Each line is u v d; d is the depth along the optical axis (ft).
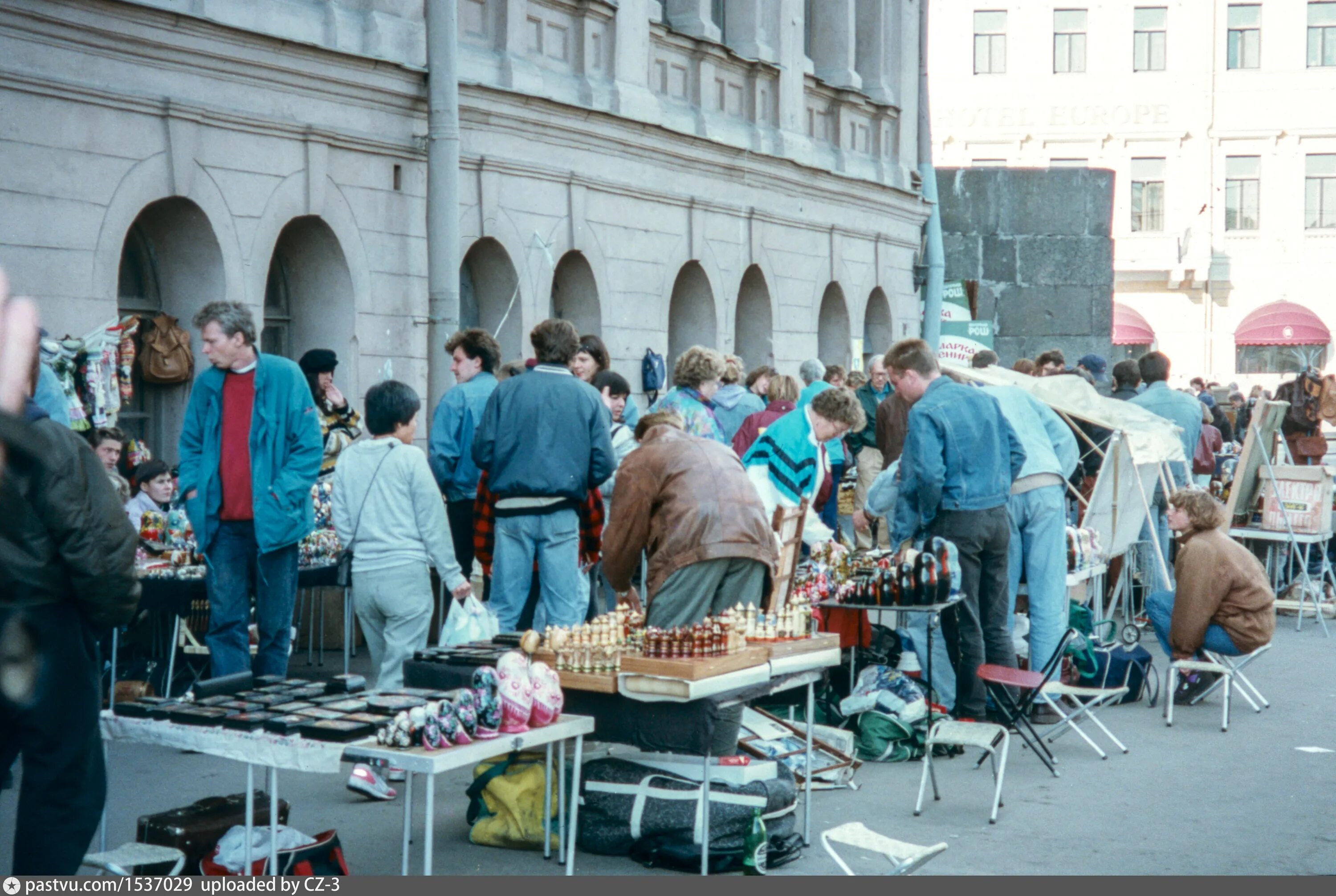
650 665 19.20
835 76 75.56
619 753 22.12
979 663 28.22
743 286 67.41
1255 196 155.33
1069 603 34.60
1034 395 37.35
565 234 51.21
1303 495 48.26
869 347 81.30
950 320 87.66
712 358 34.53
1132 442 38.50
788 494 25.53
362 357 41.88
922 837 21.90
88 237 33.32
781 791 21.11
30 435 5.47
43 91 32.04
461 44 46.42
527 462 26.55
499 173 47.24
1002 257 88.84
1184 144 155.63
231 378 26.20
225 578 26.16
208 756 26.23
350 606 33.27
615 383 33.60
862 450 46.52
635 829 20.26
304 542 31.45
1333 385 64.44
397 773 24.35
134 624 30.89
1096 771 26.73
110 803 22.66
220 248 37.01
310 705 17.92
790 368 69.51
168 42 35.14
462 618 24.16
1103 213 88.69
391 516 24.41
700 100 61.41
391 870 19.44
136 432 37.32
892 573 25.76
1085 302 88.99
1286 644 43.68
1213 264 155.74
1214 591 32.81
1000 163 158.81
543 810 20.62
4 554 13.25
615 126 53.57
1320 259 154.10
